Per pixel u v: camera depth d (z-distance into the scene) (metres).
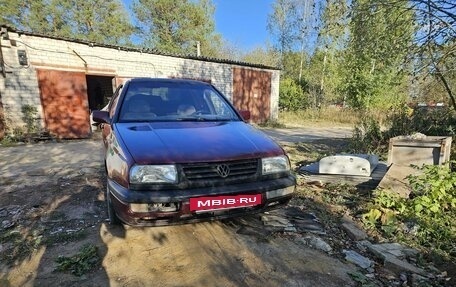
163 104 3.54
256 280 2.23
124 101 3.46
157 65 12.56
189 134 2.84
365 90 19.61
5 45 8.95
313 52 27.20
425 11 5.47
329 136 11.96
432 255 2.64
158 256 2.54
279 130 14.49
